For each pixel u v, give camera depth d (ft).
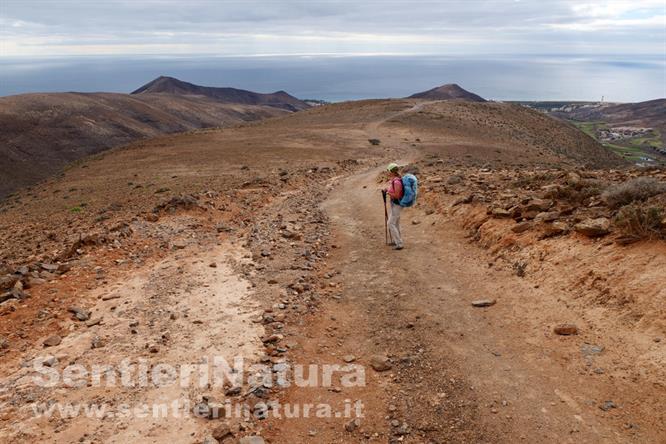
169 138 277.85
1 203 167.73
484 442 14.33
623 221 22.81
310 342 21.38
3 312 23.90
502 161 210.59
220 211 52.29
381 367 18.92
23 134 609.01
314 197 66.64
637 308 18.70
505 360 18.74
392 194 34.63
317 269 31.96
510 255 28.32
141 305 25.41
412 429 15.21
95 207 96.32
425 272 29.58
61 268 30.22
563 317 20.84
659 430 13.83
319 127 310.65
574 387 16.44
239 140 249.34
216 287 28.17
